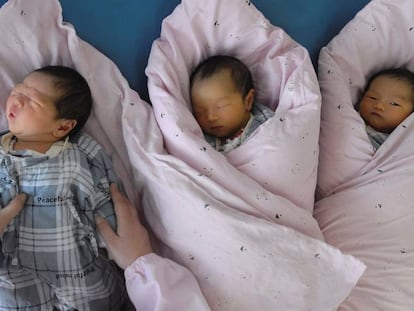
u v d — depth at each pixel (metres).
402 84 1.35
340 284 1.10
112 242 1.09
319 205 1.29
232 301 1.08
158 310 1.03
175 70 1.20
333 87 1.31
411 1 1.33
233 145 1.23
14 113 1.04
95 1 1.15
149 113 1.17
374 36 1.35
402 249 1.21
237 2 1.18
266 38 1.24
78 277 1.08
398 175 1.24
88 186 1.09
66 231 1.06
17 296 1.05
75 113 1.10
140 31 1.21
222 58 1.23
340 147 1.29
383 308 1.18
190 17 1.18
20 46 1.10
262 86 1.30
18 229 1.05
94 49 1.15
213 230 1.07
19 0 1.06
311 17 1.35
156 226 1.14
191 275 1.09
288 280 1.08
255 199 1.10
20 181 1.06
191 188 1.08
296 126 1.17
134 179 1.16
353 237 1.23
